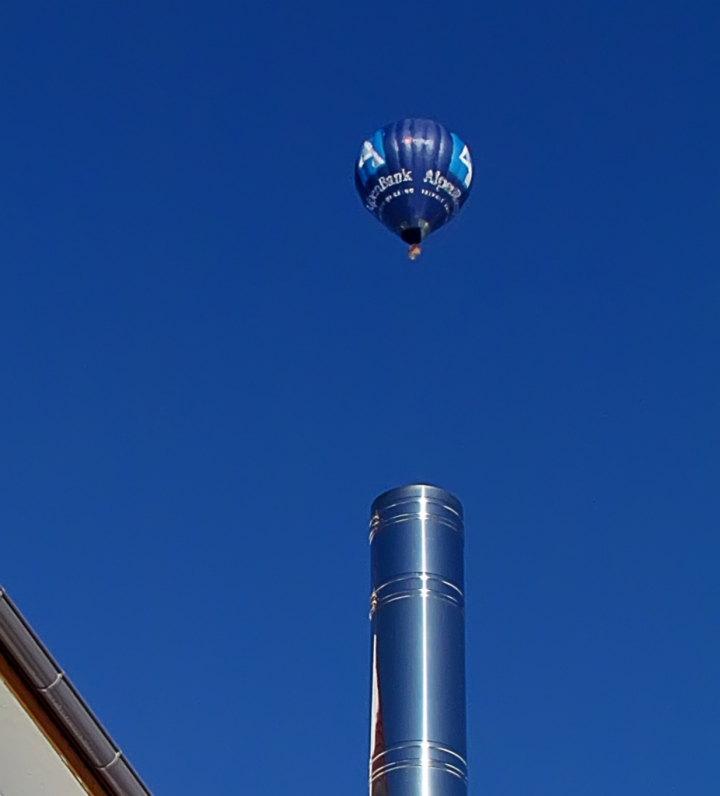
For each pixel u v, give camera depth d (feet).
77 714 43.37
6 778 42.32
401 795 55.21
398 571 60.54
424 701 57.06
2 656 42.70
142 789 44.98
